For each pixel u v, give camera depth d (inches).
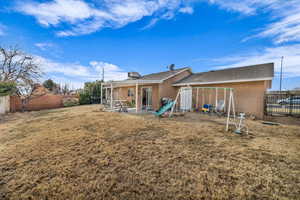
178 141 186.4
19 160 137.1
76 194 92.4
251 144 177.6
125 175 111.7
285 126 280.2
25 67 581.0
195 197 88.7
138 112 466.6
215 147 166.7
